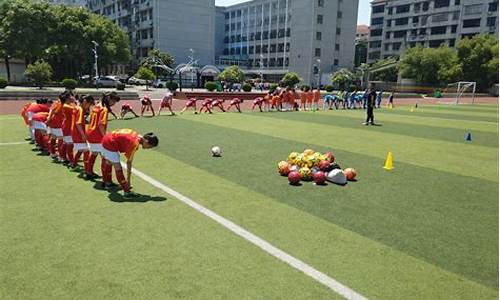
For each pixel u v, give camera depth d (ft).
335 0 236.22
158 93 115.85
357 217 17.46
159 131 42.34
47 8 146.61
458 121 64.59
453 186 23.30
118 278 11.68
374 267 12.86
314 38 233.14
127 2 238.68
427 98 155.53
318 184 22.58
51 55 152.56
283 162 24.98
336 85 212.64
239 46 294.87
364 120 60.90
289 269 12.52
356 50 312.29
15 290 10.95
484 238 15.48
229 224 16.12
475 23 227.61
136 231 15.12
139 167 25.62
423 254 13.93
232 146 34.37
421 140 41.93
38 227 15.28
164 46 216.33
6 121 47.11
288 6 248.11
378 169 27.30
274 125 51.13
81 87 145.69
